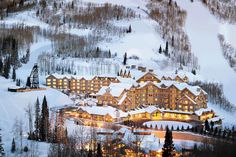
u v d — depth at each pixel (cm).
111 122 18375
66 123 16850
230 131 16638
